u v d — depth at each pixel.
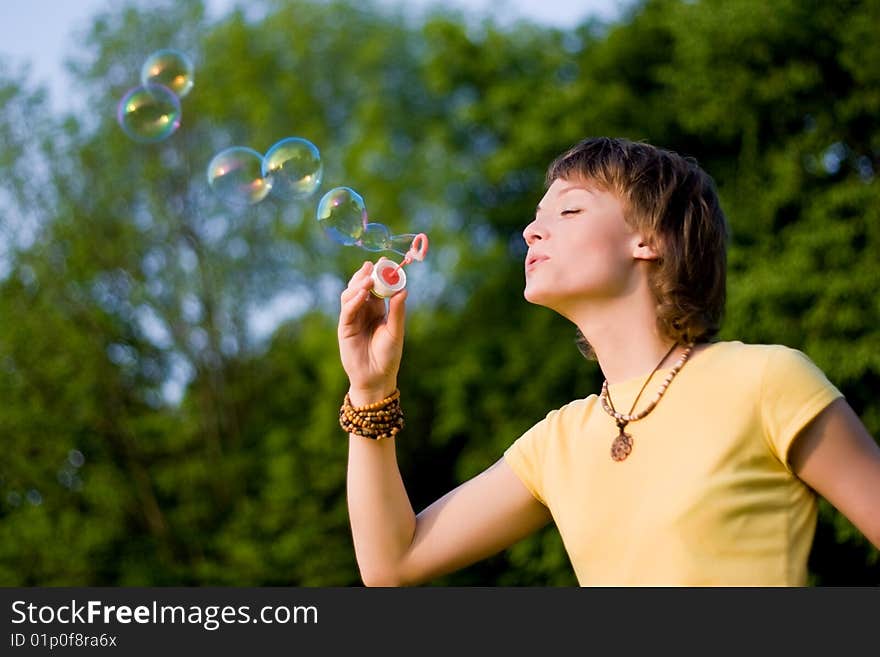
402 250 4.58
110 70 19.23
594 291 3.10
